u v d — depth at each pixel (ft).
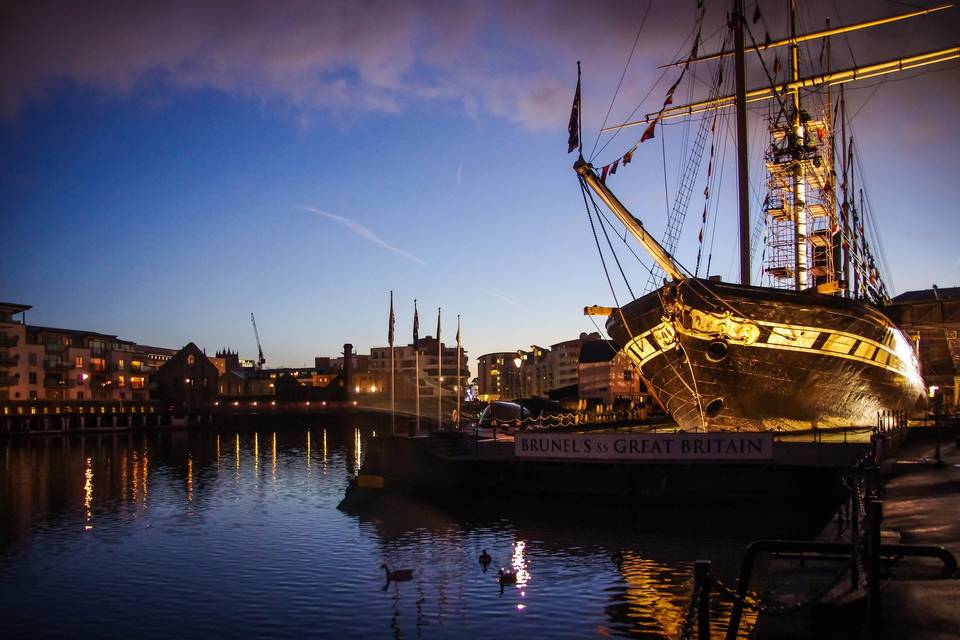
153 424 445.78
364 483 131.13
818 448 103.30
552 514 106.73
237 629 62.75
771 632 32.83
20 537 104.27
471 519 105.91
